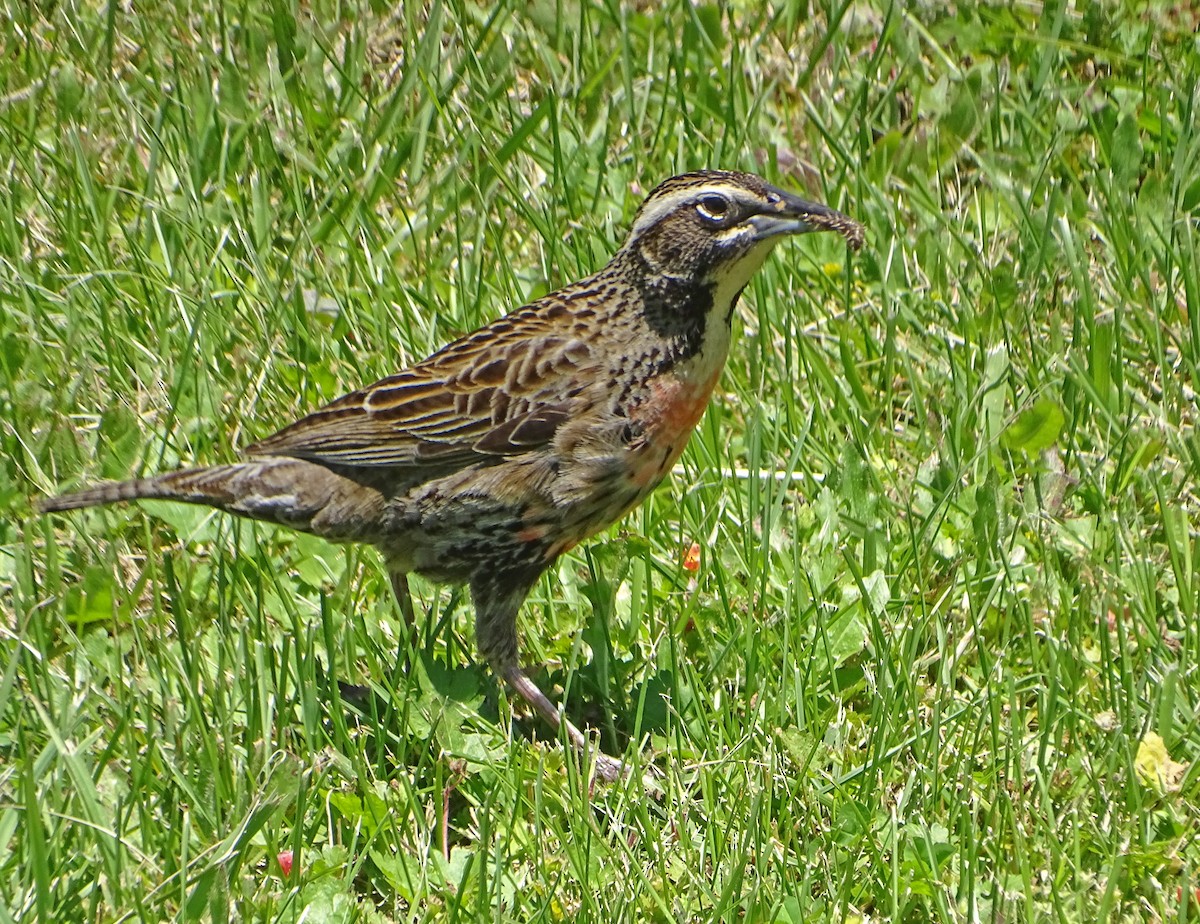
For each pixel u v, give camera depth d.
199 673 10.18
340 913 8.85
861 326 13.14
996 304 12.98
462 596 11.10
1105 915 8.63
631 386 10.29
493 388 10.20
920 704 10.36
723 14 16.14
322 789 9.59
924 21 15.91
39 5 15.66
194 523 11.52
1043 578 11.11
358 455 10.17
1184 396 12.59
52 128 14.71
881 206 13.89
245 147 14.49
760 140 14.80
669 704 10.29
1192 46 15.54
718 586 11.05
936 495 11.80
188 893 8.76
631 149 14.73
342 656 10.72
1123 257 13.53
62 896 8.72
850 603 10.98
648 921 9.01
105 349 12.59
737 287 10.41
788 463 11.90
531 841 9.41
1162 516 11.30
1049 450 12.20
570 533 10.48
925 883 9.03
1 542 11.38
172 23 15.69
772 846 9.20
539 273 13.65
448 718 10.04
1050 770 9.79
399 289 13.06
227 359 12.63
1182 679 10.27
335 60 15.03
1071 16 15.84
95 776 9.32
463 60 14.84
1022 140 14.77
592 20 15.99
